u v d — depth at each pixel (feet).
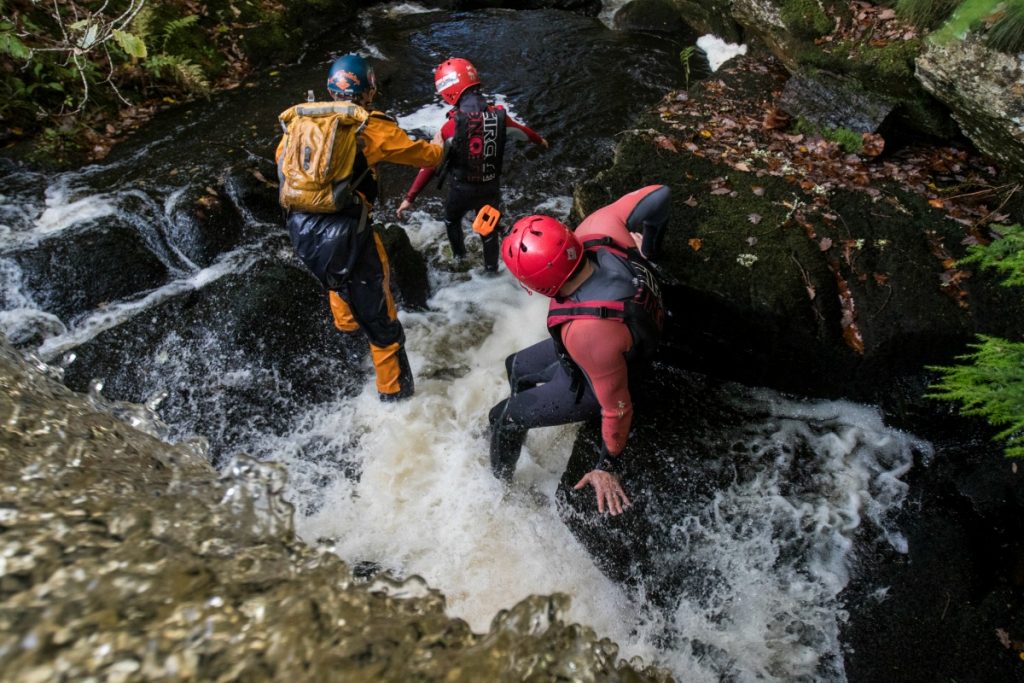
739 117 14.23
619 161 12.96
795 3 14.43
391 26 22.11
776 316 9.99
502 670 3.65
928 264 10.55
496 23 22.00
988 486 9.09
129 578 3.23
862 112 13.09
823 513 8.95
